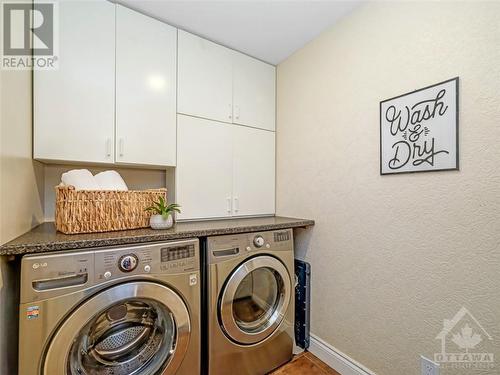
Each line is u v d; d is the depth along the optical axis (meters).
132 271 1.09
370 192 1.43
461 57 1.06
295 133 1.98
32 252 0.93
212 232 1.36
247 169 2.01
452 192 1.09
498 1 0.97
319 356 1.71
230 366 1.41
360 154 1.48
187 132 1.73
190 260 1.26
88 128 1.39
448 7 1.11
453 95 1.08
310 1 1.46
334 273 1.64
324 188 1.72
